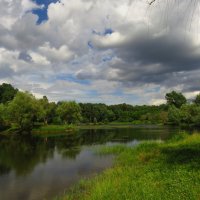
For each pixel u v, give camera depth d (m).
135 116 171.12
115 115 173.12
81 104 160.12
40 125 97.50
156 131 80.06
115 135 68.81
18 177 25.31
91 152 39.53
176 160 21.53
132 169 21.66
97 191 16.19
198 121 103.69
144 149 33.66
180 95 146.62
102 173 24.75
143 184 15.72
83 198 17.22
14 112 83.81
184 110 112.75
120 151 37.59
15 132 83.25
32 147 47.72
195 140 34.53
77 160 33.19
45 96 113.50
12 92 127.75
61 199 18.22
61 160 33.78
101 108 162.00
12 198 19.22
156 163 22.25
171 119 121.88
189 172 16.56
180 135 42.09
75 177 24.45
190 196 12.74
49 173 26.62
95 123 154.25
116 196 14.48
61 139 62.03
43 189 21.14
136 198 13.61
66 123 110.38
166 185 14.94
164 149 30.05
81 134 76.31
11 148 46.62
